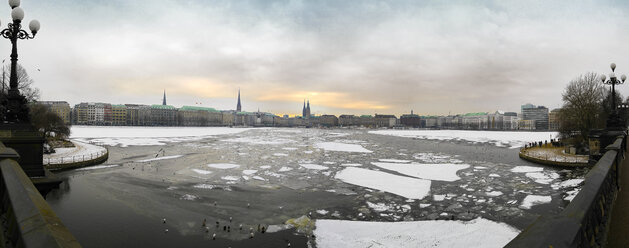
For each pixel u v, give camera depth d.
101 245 17.14
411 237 17.77
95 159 44.28
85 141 82.06
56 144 61.41
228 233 18.88
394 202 25.52
